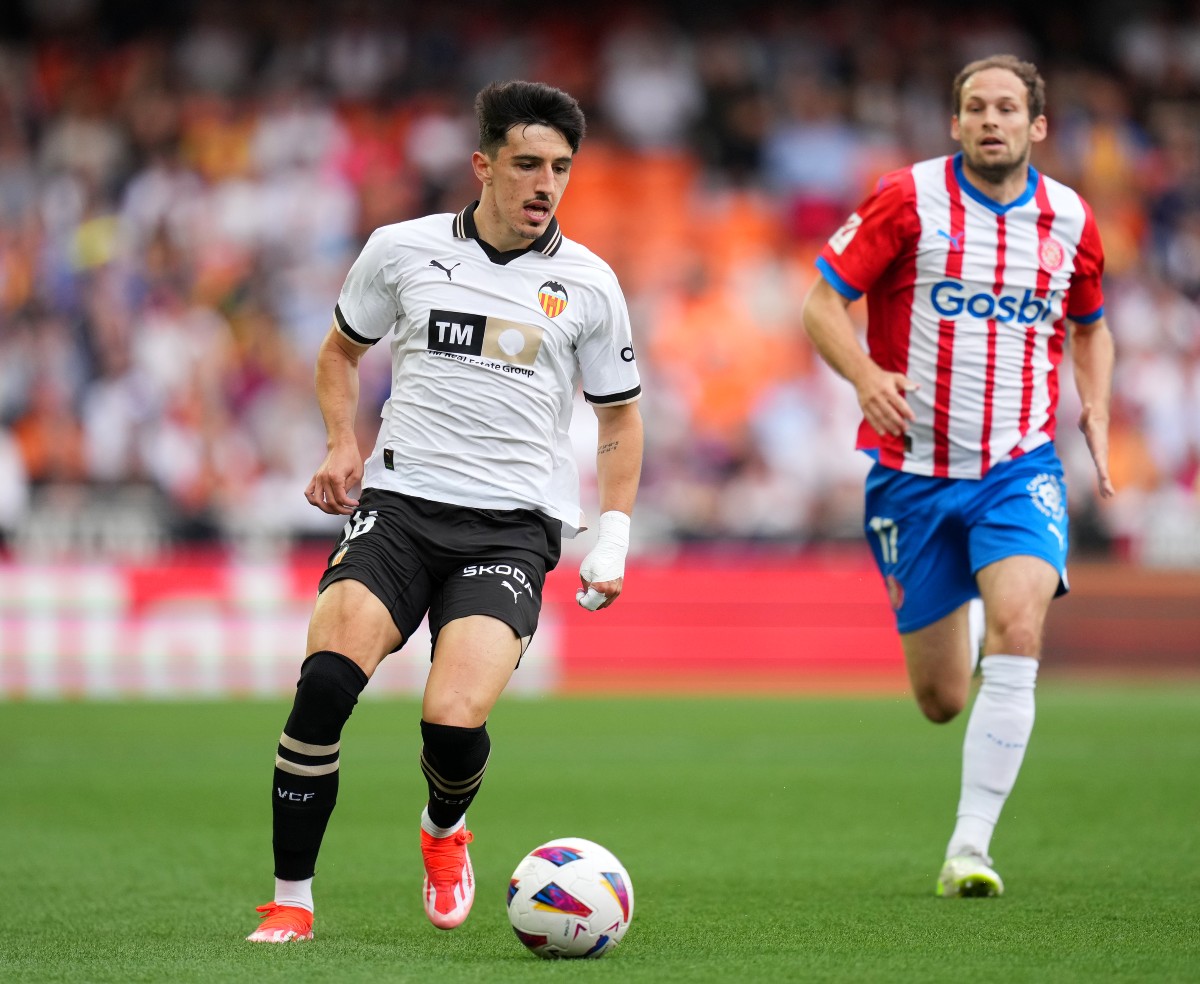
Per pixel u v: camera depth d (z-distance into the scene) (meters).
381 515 16.28
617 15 79.06
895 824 26.44
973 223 20.25
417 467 16.39
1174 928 16.41
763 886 20.06
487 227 16.55
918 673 21.89
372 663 15.67
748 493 64.69
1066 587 20.42
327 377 17.11
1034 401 20.50
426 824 16.48
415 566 16.16
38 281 67.50
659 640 56.19
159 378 64.38
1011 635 19.23
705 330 70.25
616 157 76.00
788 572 56.94
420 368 16.55
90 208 70.06
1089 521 60.56
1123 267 73.00
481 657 15.45
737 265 72.88
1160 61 80.62
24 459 62.62
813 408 67.19
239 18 76.56
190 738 40.62
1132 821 26.06
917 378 20.56
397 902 19.03
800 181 75.62
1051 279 20.41
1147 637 57.66
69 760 36.16
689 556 60.62
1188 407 69.56
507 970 13.95
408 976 13.62
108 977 13.77
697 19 79.31
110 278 67.75
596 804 29.08
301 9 76.88
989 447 20.34
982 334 20.33
